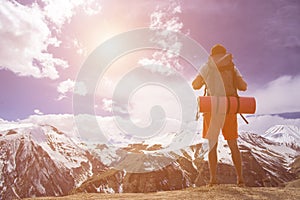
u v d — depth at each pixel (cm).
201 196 502
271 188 571
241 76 562
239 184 572
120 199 546
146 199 517
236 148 567
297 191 534
